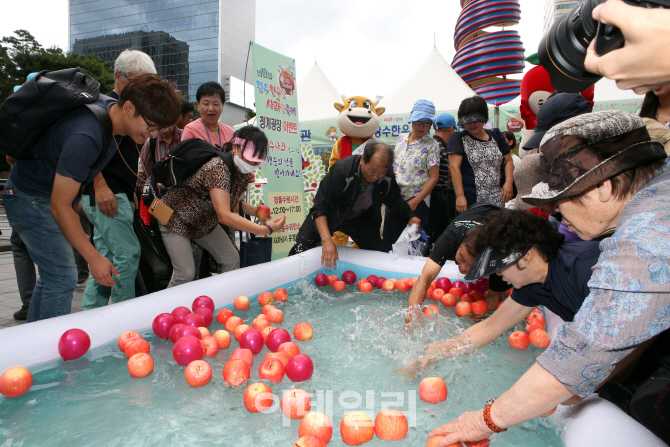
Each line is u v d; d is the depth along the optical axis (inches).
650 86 31.1
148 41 3585.1
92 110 74.0
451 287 123.6
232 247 129.5
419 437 53.3
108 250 108.1
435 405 60.6
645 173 40.1
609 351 34.8
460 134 153.6
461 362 73.1
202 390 65.3
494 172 151.3
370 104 204.2
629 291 33.7
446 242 91.9
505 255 55.4
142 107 74.3
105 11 3654.0
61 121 73.5
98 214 100.3
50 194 81.4
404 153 167.5
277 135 177.2
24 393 62.8
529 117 165.9
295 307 110.3
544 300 62.7
